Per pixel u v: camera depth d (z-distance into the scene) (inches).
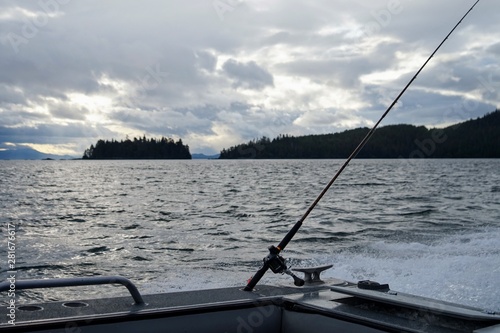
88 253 410.6
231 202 956.0
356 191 1236.5
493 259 301.7
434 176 2153.1
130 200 1021.2
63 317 72.1
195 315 81.0
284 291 95.0
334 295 92.8
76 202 975.0
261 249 425.7
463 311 73.6
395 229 541.0
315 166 4119.1
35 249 429.4
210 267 341.4
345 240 461.7
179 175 2504.9
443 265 291.7
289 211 780.6
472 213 728.3
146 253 408.2
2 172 2979.8
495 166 3786.9
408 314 80.3
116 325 74.4
